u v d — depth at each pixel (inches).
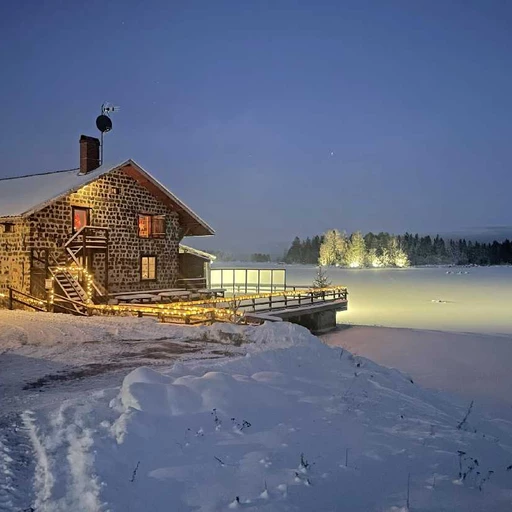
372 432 241.8
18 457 201.5
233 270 1662.2
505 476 210.8
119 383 350.3
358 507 171.2
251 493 176.6
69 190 952.9
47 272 928.3
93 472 181.2
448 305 1792.6
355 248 6402.6
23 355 450.9
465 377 642.2
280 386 299.7
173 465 194.7
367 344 892.6
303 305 1082.1
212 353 456.1
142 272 1135.6
